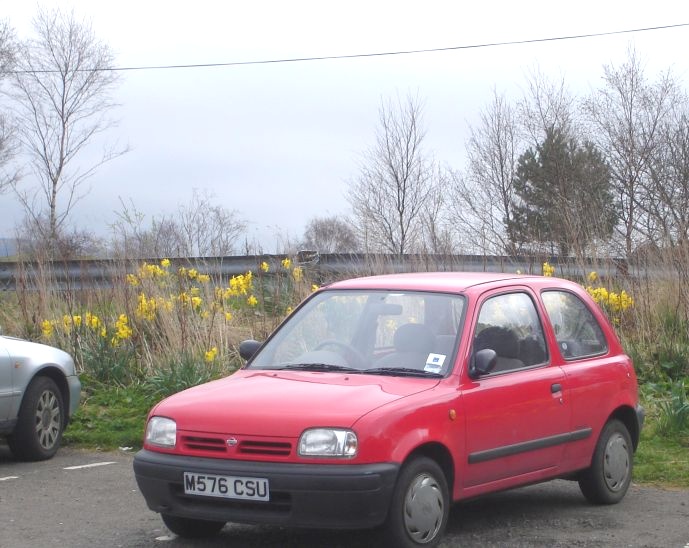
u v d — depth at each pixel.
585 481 7.75
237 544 6.72
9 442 9.75
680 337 13.10
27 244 15.48
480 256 15.16
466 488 6.55
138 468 6.37
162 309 13.34
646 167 26.62
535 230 16.02
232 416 6.16
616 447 7.88
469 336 6.82
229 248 14.91
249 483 5.96
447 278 7.52
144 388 12.45
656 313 13.46
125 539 6.88
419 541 6.13
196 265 14.57
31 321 13.95
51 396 10.03
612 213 21.70
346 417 5.96
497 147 30.28
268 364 7.19
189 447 6.23
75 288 14.39
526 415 6.98
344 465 5.87
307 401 6.17
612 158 28.05
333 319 7.32
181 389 12.08
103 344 13.09
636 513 7.59
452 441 6.38
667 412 10.37
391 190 27.34
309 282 14.39
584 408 7.54
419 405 6.22
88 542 6.80
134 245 14.59
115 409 11.87
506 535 6.88
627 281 14.06
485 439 6.65
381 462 5.91
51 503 8.01
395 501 5.98
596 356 7.91
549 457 7.23
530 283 7.66
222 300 13.50
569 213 15.36
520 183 28.98
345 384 6.50
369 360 6.89
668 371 12.57
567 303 7.93
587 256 14.48
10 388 9.53
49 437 9.98
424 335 6.91
